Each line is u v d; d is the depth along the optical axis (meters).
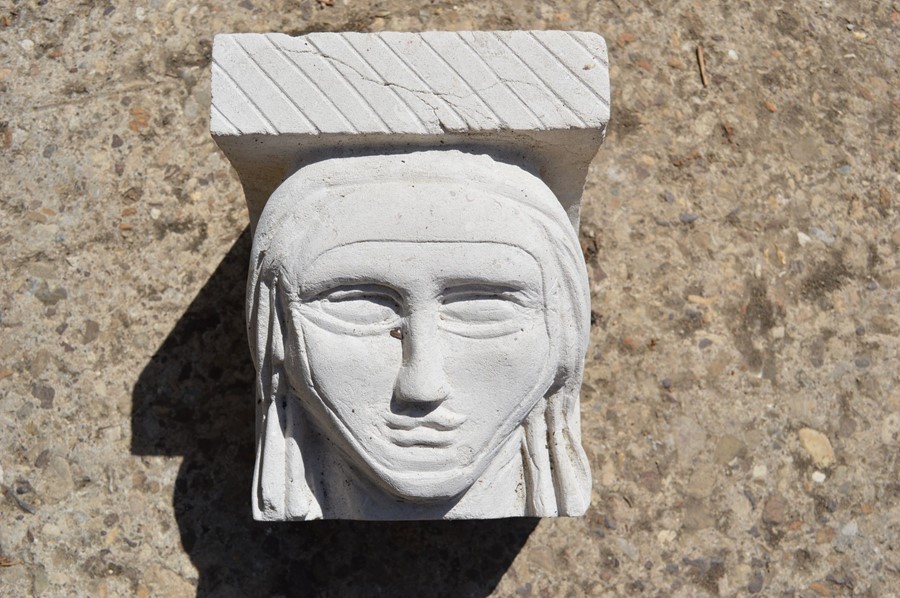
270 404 1.96
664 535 2.45
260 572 2.38
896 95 2.95
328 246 1.81
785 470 2.52
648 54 2.85
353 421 1.86
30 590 2.34
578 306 1.93
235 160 1.95
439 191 1.83
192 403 2.47
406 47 1.88
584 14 2.88
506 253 1.82
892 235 2.77
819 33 2.98
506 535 2.43
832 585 2.46
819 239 2.72
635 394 2.53
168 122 2.68
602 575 2.42
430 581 2.39
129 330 2.51
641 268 2.63
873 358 2.64
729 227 2.69
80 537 2.37
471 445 1.88
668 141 2.76
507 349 1.85
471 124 1.86
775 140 2.81
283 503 1.95
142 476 2.42
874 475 2.54
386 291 1.83
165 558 2.37
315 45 1.88
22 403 2.44
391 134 1.86
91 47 2.74
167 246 2.58
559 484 2.02
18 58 2.72
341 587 2.38
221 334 2.52
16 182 2.61
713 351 2.58
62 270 2.54
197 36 2.76
